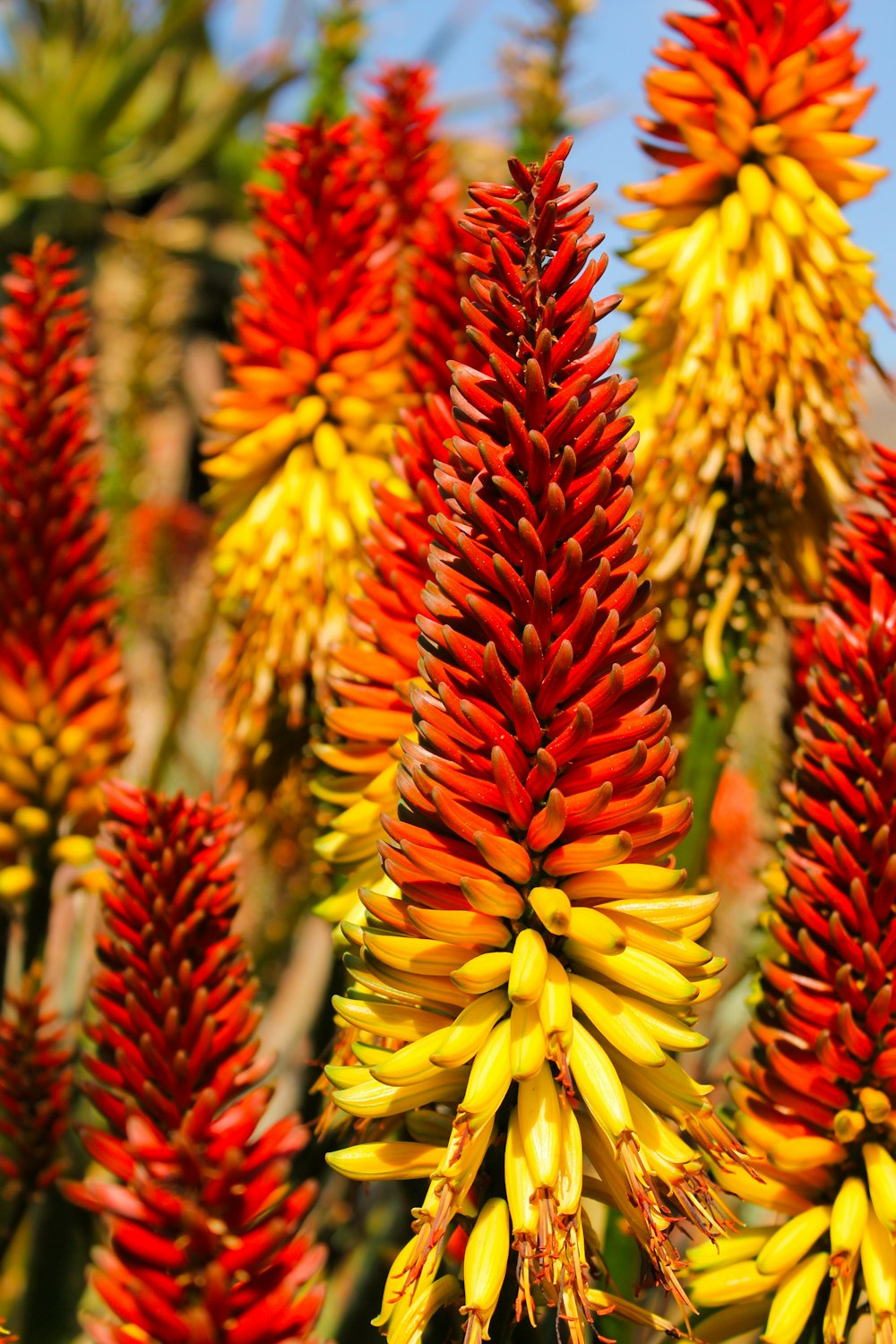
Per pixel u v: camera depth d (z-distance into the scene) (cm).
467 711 54
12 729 88
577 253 53
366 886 68
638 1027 55
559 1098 55
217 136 306
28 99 301
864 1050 60
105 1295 56
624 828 55
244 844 96
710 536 82
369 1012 57
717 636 80
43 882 89
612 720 55
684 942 56
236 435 92
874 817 61
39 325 88
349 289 87
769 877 65
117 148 314
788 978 62
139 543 137
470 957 56
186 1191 57
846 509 69
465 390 54
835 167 83
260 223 90
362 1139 65
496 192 54
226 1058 60
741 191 82
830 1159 61
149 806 62
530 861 55
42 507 89
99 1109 59
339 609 87
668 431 81
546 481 53
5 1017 87
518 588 53
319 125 86
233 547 89
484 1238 54
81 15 312
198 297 309
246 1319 56
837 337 82
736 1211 72
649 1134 55
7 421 90
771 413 82
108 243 303
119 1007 60
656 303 83
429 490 66
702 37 82
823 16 81
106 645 93
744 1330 63
